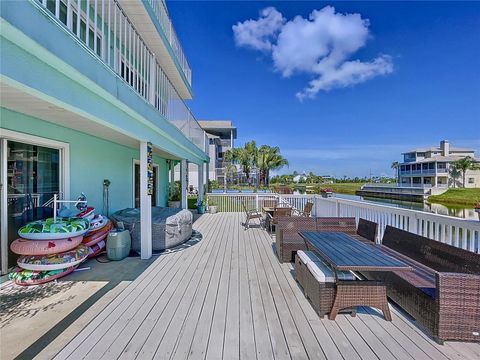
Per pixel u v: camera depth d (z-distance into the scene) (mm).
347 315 2922
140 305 3176
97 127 4777
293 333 2586
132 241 5652
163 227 5746
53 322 2807
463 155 48406
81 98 2799
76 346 2387
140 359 2209
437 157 45625
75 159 5152
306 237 3812
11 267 4008
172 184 14109
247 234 7449
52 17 2189
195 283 3859
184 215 6594
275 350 2328
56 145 4613
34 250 3740
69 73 2514
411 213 4133
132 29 4469
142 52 4887
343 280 2891
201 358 2223
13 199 3990
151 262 4867
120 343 2428
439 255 3066
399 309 3051
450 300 2385
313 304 3090
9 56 1872
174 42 9031
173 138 6617
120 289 3652
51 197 4656
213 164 28547
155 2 7012
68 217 4438
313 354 2271
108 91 3189
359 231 4949
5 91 2605
